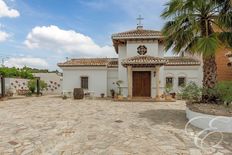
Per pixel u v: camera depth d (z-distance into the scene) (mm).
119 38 21875
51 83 32500
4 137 7562
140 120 10656
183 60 24359
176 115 12102
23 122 10125
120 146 6609
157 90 20438
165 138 7461
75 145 6711
